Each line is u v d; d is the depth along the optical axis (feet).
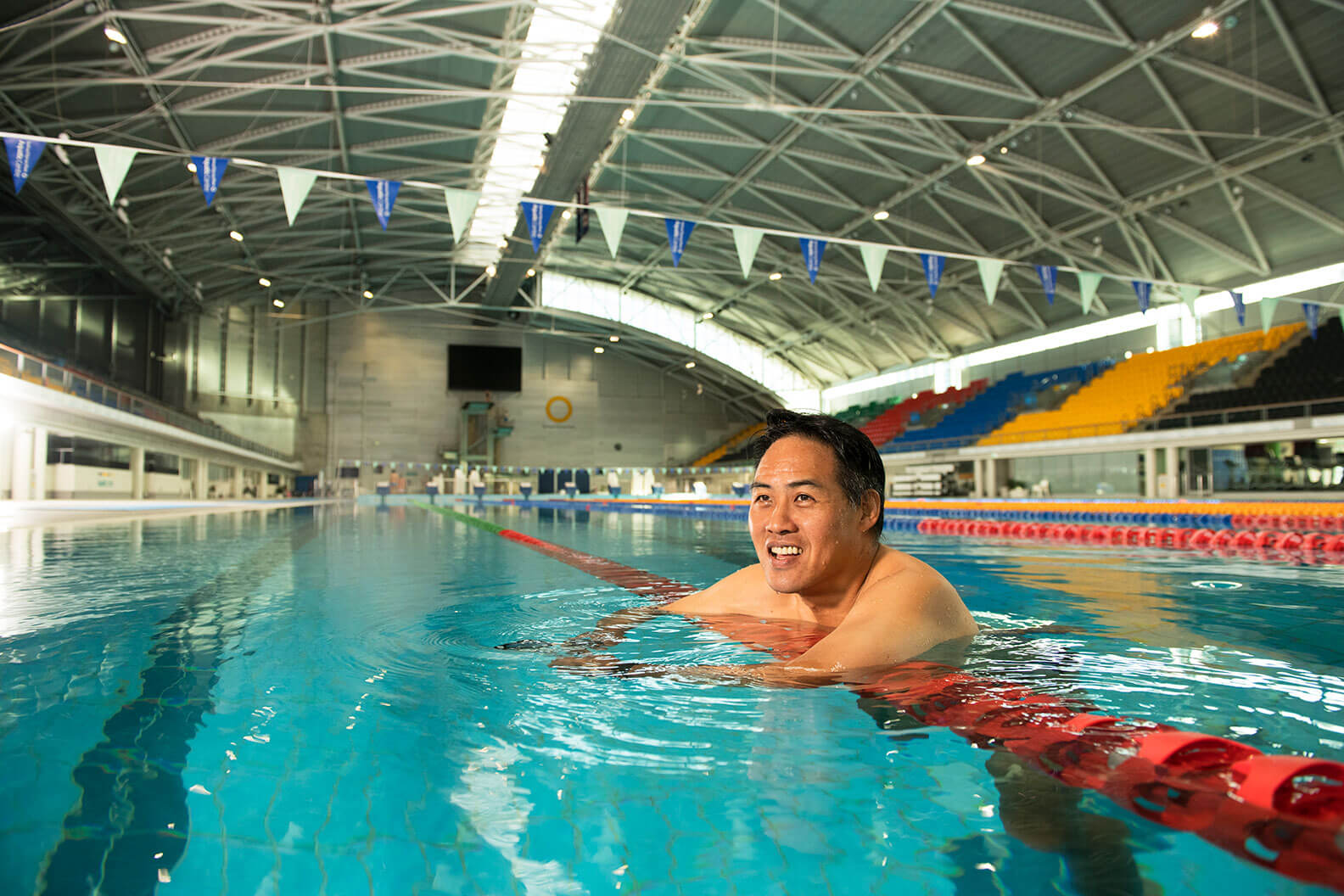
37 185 54.60
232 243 78.13
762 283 92.99
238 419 100.17
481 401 115.34
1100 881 1.87
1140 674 4.47
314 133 57.31
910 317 90.22
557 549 18.06
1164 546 19.36
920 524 32.53
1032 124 47.62
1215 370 61.93
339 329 111.45
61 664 4.99
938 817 2.36
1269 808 2.23
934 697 3.72
